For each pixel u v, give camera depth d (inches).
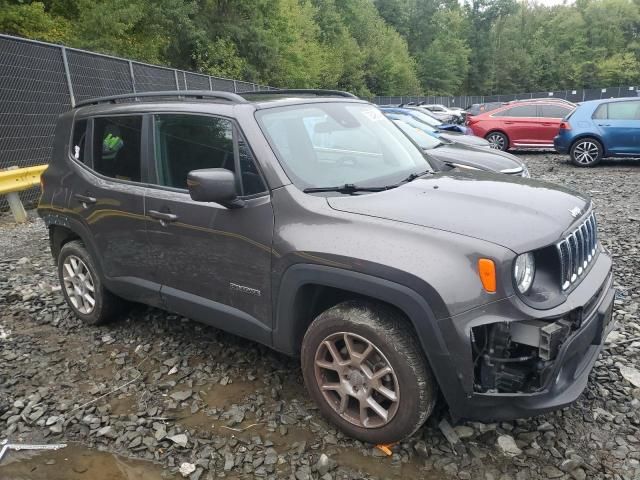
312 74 1659.7
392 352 103.0
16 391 138.3
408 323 105.0
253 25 1298.0
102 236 157.2
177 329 171.5
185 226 132.8
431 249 98.7
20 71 356.5
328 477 103.6
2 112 345.1
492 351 98.4
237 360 150.3
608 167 516.1
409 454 109.6
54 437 119.7
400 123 356.5
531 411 99.1
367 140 145.6
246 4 1296.8
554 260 102.6
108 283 161.2
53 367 150.7
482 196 116.3
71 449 115.6
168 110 141.3
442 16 3230.8
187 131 136.0
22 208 337.4
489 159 299.4
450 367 97.8
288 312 116.6
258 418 123.5
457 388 99.3
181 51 1130.0
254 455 111.3
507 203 113.0
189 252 134.0
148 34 935.7
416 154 155.2
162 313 183.9
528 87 3587.6
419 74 3011.8
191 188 113.8
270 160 119.7
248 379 140.3
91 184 158.1
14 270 238.1
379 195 116.9
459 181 130.3
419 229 102.3
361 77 2187.5
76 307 177.8
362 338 107.0
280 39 1444.4
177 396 133.0
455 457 108.4
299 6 1823.3
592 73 3356.3
